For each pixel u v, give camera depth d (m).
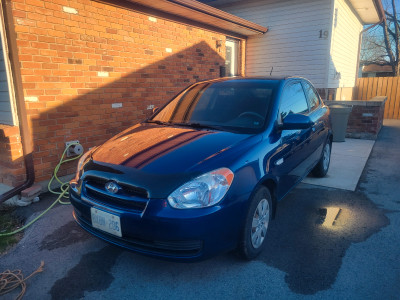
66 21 4.62
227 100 3.55
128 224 2.34
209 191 2.29
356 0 10.55
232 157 2.54
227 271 2.66
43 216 3.80
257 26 9.08
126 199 2.36
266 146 2.88
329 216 3.68
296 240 3.14
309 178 5.07
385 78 13.68
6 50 3.98
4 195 3.96
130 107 5.89
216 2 10.67
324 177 5.11
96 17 5.07
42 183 4.52
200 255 2.30
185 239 2.25
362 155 6.50
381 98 10.16
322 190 4.53
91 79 5.09
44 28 4.34
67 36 4.66
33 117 4.32
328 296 2.34
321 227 3.41
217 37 8.30
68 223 3.63
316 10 9.20
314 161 4.44
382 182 4.86
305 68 9.66
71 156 4.84
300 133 3.64
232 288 2.46
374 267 2.68
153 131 3.24
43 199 4.30
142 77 6.08
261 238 2.87
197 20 7.29
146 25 6.03
